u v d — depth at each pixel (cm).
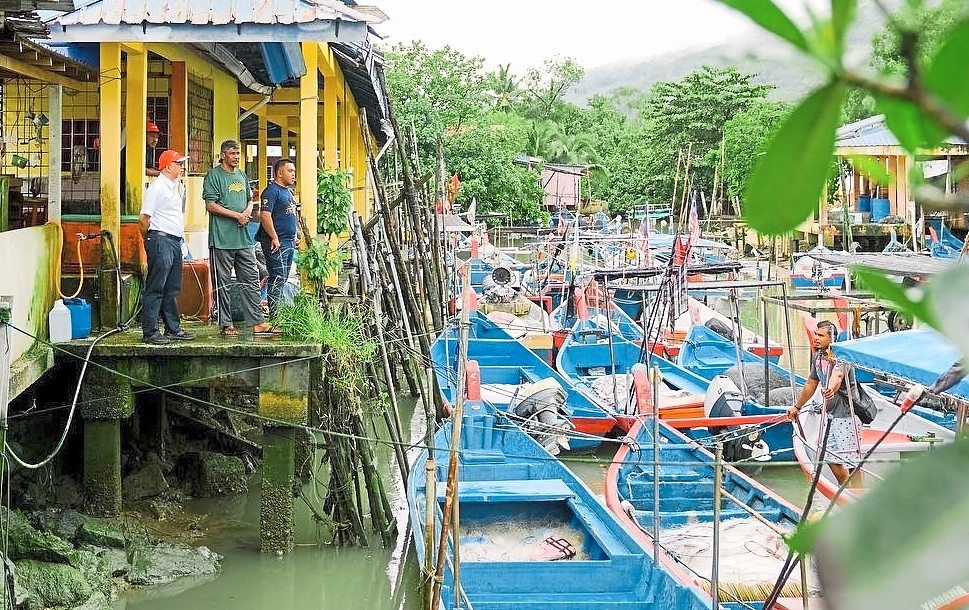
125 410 973
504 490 1008
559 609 762
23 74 949
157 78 1334
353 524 1016
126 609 885
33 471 1005
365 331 1266
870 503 54
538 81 6525
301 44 1159
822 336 1038
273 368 957
